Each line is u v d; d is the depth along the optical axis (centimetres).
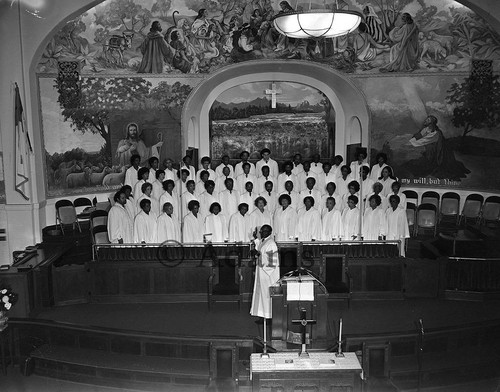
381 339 922
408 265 1205
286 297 931
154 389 948
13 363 1034
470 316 1120
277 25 1032
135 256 1243
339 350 840
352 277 1202
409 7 1678
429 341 966
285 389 809
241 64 1761
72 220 1595
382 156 1714
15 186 1502
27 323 1021
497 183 1655
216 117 1888
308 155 1916
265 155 1750
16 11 1451
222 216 1398
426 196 1722
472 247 1429
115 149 1728
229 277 1198
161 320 1121
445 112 1719
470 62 1658
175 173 1672
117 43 1662
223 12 1719
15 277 1126
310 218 1373
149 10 1673
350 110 1859
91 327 1002
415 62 1719
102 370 973
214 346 881
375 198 1386
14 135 1481
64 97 1609
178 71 1744
